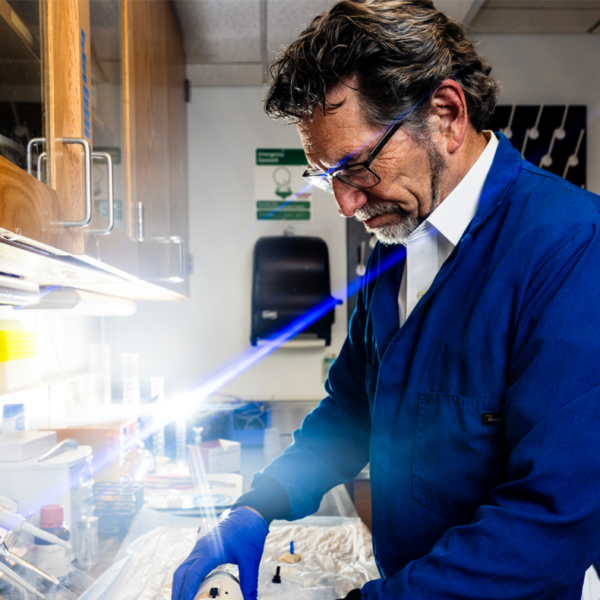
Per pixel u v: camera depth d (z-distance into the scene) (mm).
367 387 973
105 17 1056
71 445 1205
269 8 1943
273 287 2451
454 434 733
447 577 612
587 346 603
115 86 1142
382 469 836
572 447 586
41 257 733
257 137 2578
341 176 765
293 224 2578
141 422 1855
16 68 659
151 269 1414
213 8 1936
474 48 785
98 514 1272
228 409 2271
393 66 684
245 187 2570
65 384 1617
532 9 2270
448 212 788
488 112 811
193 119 2566
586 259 637
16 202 566
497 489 642
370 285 1017
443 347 761
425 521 776
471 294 752
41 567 1006
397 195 761
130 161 1210
